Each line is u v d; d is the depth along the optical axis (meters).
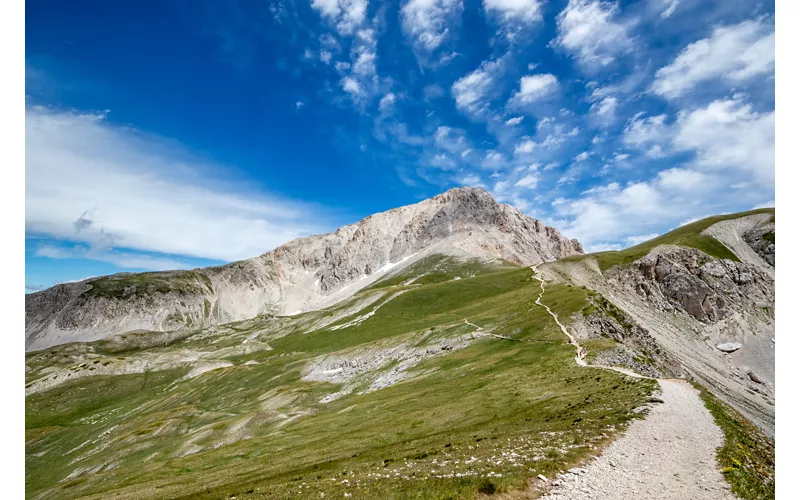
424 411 64.94
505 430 42.91
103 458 118.12
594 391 53.47
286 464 52.94
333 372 150.50
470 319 143.12
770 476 26.34
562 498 22.39
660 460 27.88
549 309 120.88
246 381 177.12
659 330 186.88
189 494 47.03
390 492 25.58
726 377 154.00
